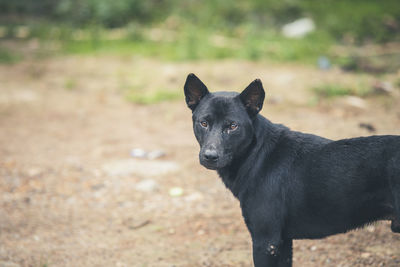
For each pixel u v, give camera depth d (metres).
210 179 6.23
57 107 9.40
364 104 8.63
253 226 3.64
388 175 3.19
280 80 10.27
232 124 3.60
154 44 14.48
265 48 13.13
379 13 16.14
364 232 4.77
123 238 4.92
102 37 15.37
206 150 3.51
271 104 8.85
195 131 3.81
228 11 17.08
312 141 3.66
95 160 6.89
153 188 5.99
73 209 5.57
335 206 3.42
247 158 3.69
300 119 7.99
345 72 10.71
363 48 13.37
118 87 10.56
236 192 3.75
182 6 18.05
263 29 15.59
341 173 3.38
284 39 14.25
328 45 13.45
